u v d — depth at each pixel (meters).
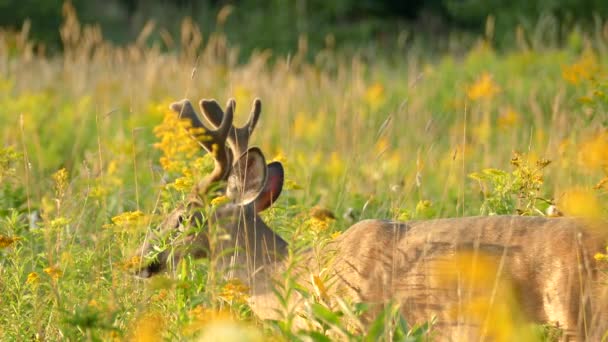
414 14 47.50
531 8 38.22
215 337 5.65
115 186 12.20
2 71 21.94
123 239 8.98
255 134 16.34
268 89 21.00
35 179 12.88
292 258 7.64
